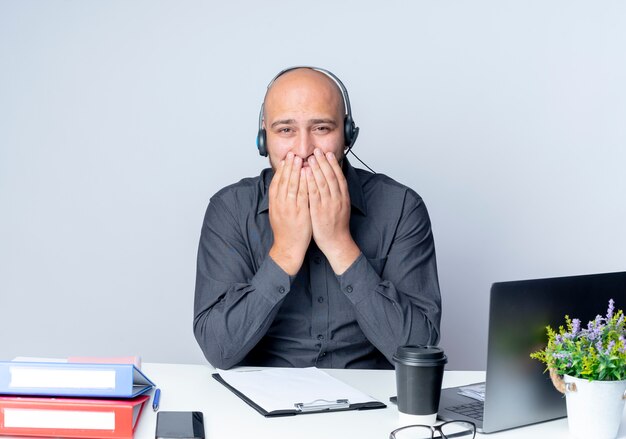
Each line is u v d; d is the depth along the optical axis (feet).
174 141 8.82
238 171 8.81
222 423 3.80
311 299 5.77
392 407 4.16
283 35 8.73
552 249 8.75
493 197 8.73
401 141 8.70
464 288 8.77
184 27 8.76
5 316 8.82
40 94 8.73
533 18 8.62
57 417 3.47
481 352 8.80
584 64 8.61
